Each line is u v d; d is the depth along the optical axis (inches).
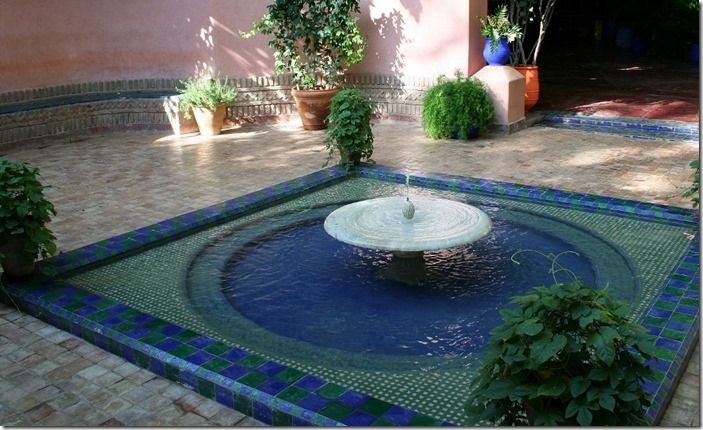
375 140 292.4
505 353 76.9
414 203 169.8
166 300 145.0
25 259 149.6
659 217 182.7
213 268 162.1
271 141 299.6
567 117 316.5
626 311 77.5
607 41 594.6
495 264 159.5
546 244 171.0
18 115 291.4
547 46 583.8
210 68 326.6
